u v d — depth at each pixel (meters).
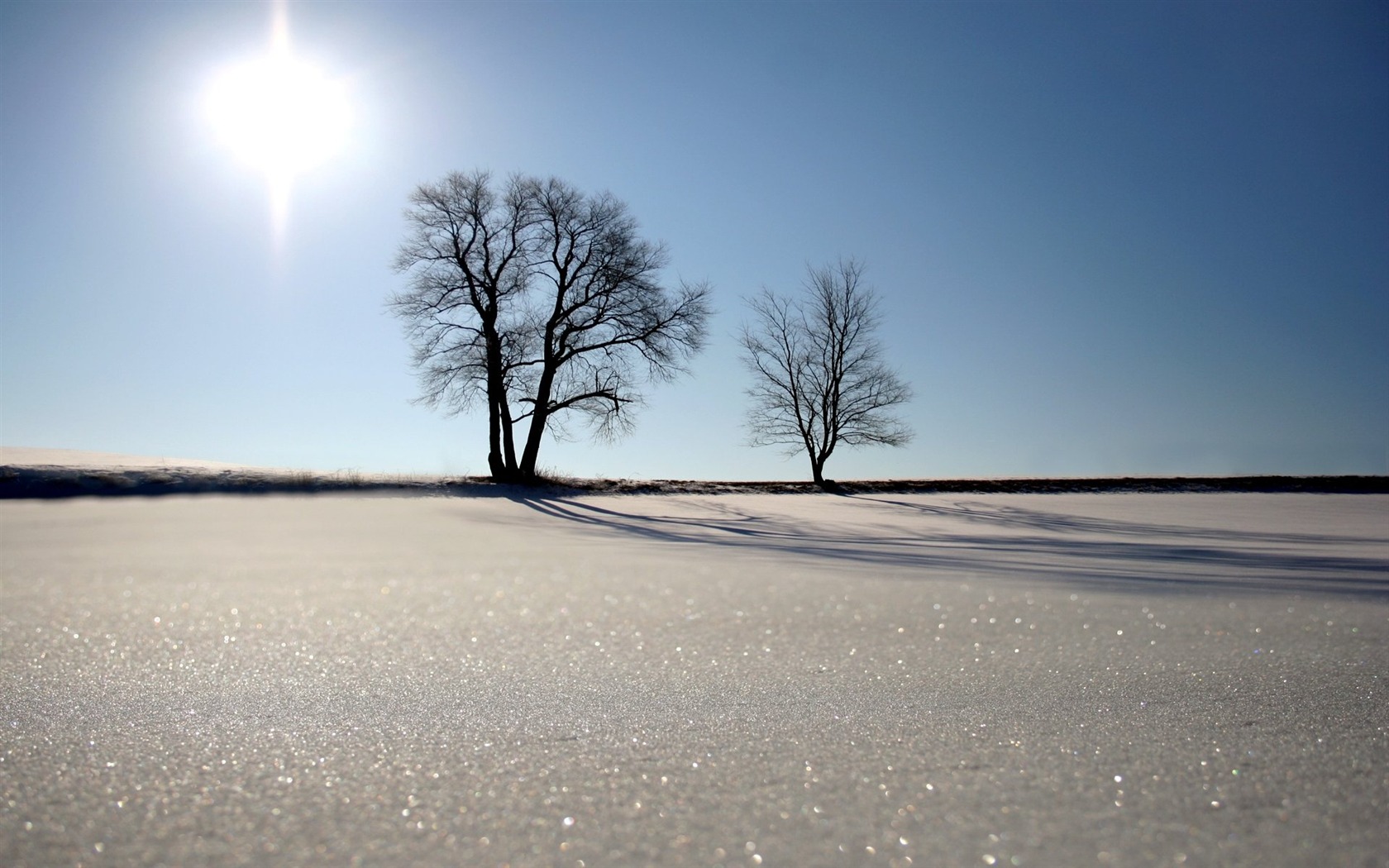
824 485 34.81
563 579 6.93
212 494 20.56
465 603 5.39
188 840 1.90
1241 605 5.64
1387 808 2.12
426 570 7.49
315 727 2.76
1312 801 2.16
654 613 5.08
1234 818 2.04
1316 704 3.12
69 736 2.65
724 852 1.83
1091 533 17.17
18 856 1.81
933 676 3.54
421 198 30.42
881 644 4.21
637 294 30.69
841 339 36.44
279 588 6.11
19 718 2.85
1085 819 2.03
